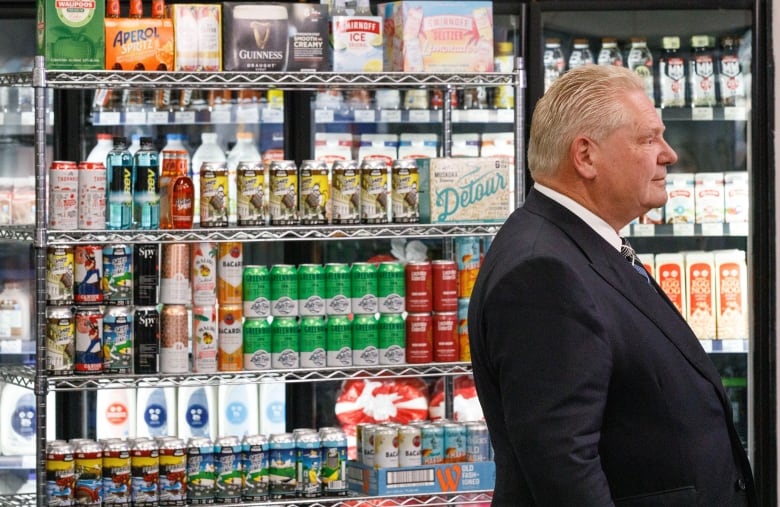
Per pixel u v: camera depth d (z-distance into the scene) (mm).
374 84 4293
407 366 4332
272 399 5328
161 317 4250
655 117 2586
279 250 5461
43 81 4062
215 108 5180
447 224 4332
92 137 5320
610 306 2477
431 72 4344
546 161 2635
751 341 5148
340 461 4336
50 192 4164
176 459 4230
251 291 4273
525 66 5141
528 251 2451
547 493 2326
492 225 4383
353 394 5371
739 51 5449
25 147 5344
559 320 2363
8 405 5328
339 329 4305
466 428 4445
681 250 5723
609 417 2484
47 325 4156
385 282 4352
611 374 2449
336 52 4344
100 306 4238
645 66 5457
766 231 5141
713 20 5484
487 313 2445
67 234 4129
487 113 5215
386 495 4305
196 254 4262
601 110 2559
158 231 4152
